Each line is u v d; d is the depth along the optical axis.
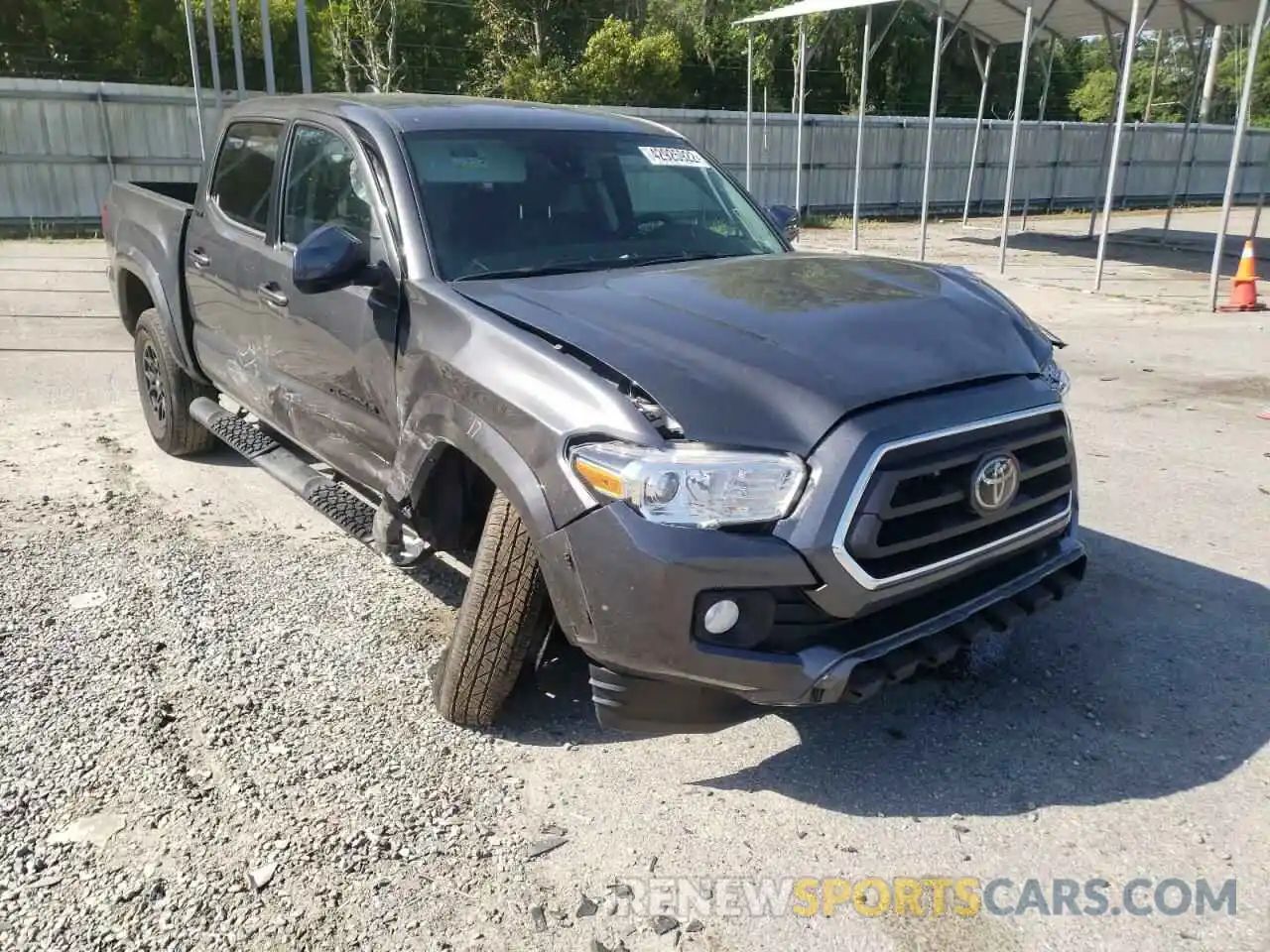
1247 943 2.55
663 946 2.54
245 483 5.74
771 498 2.64
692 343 2.94
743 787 3.16
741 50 40.44
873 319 3.15
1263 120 46.84
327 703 3.56
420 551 3.64
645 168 4.41
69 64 30.06
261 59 31.64
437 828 2.94
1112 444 6.62
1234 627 4.16
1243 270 12.20
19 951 2.47
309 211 4.29
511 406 2.95
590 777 3.20
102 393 7.59
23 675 3.68
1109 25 19.48
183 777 3.13
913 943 2.56
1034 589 3.20
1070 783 3.18
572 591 2.81
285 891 2.69
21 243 17.06
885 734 3.44
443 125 4.07
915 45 40.81
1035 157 29.05
